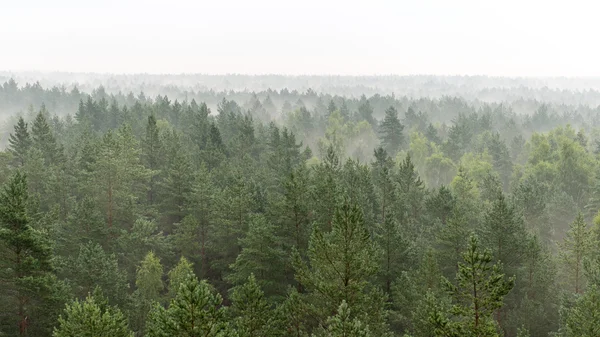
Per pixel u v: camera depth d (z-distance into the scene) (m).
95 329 18.88
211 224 45.00
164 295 36.38
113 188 45.56
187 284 17.08
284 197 39.44
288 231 37.66
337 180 49.31
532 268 34.78
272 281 33.88
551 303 34.72
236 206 40.47
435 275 30.52
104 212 45.34
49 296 24.30
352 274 23.28
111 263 32.62
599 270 29.59
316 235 24.42
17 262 24.25
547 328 33.44
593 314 22.03
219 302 18.11
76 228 37.94
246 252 34.22
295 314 24.78
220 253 42.47
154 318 17.80
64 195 46.25
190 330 16.75
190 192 47.34
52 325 25.59
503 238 35.12
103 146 46.28
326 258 23.45
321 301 24.98
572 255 35.97
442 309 25.12
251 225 34.75
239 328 21.20
